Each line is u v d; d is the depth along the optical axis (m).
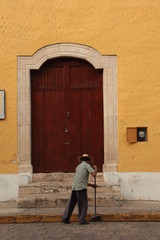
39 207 10.01
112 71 11.05
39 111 11.26
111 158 10.91
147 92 10.99
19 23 11.08
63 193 10.36
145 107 10.98
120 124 10.95
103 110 11.18
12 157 10.87
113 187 10.47
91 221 9.02
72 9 11.12
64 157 11.19
